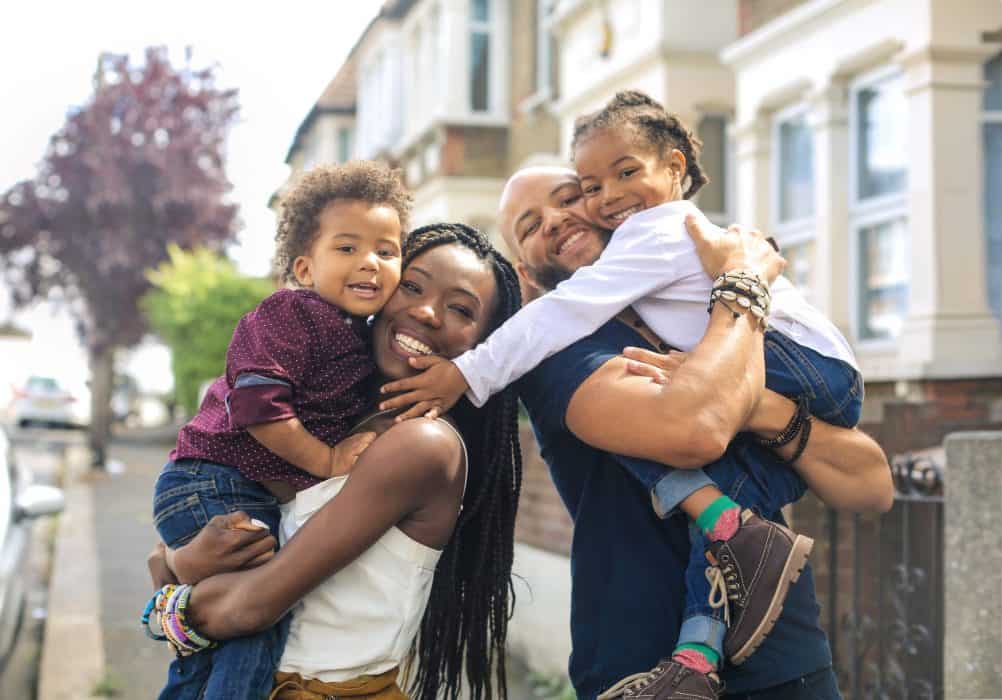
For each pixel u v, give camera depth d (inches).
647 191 106.4
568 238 110.7
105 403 718.5
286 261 101.5
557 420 95.8
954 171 283.7
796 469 97.6
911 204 291.1
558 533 306.0
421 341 97.0
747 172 372.5
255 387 90.8
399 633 88.9
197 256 773.3
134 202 787.4
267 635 88.7
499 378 94.4
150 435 1081.4
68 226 775.1
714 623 90.1
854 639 182.5
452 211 618.2
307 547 85.9
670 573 95.9
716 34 399.5
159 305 739.4
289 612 90.4
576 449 101.0
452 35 620.4
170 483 95.1
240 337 94.5
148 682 245.9
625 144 106.7
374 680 88.8
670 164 108.7
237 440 93.9
